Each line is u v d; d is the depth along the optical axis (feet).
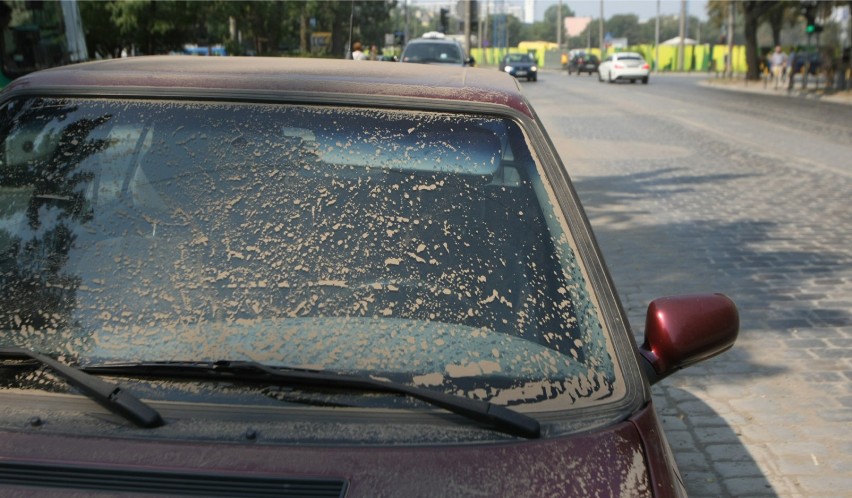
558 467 5.36
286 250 6.75
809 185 41.78
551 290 6.57
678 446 14.85
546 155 7.29
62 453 5.33
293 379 5.83
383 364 6.11
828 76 130.11
